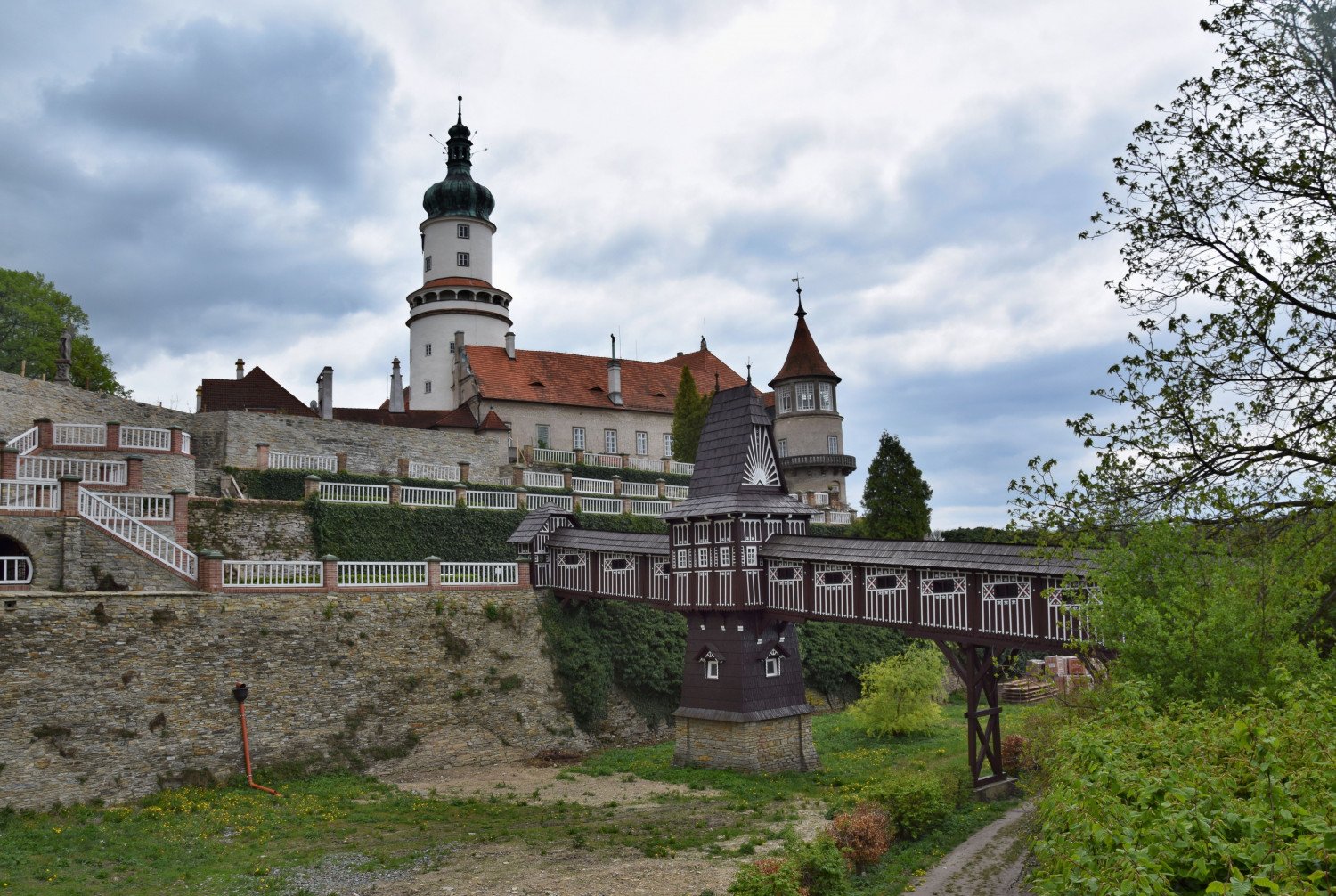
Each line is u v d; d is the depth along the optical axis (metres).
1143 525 13.93
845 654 44.59
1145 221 13.96
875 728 36.22
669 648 38.59
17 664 23.17
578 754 33.16
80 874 18.84
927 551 26.72
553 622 35.97
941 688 43.50
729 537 31.38
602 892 17.98
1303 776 8.25
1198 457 13.47
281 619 28.45
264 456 40.06
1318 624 13.51
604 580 35.59
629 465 61.78
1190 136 13.64
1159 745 10.12
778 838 22.09
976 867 19.80
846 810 23.14
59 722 23.52
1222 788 8.58
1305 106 12.92
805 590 29.88
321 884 18.59
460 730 31.38
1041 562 23.47
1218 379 13.30
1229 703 11.04
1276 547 13.45
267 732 27.30
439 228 69.44
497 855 20.66
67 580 25.42
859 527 53.56
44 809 22.69
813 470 65.12
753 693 30.58
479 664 32.88
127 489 30.92
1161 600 13.52
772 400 76.88
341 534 36.66
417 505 39.22
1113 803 8.73
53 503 25.84
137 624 25.42
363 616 30.41
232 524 34.28
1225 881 7.75
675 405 65.00
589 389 65.56
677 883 18.52
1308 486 13.09
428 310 68.00
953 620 25.81
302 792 26.06
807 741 31.66
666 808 25.56
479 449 50.06
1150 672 13.21
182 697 25.83
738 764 30.14
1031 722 23.42
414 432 47.66
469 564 34.75
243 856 20.41
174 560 27.33
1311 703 10.13
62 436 32.22
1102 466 14.19
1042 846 9.09
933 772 26.58
